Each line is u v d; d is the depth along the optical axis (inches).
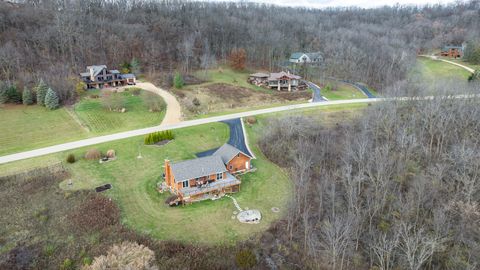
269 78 3676.2
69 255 1380.4
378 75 4030.5
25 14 4163.4
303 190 1761.8
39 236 1467.8
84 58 3841.0
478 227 1425.9
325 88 3750.0
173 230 1509.6
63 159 2066.9
